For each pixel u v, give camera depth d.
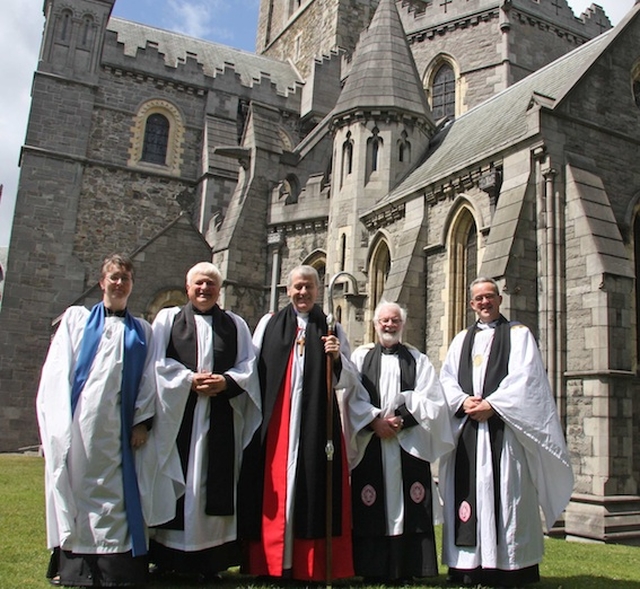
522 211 13.24
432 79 29.28
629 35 15.59
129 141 29.56
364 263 19.91
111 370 5.41
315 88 32.84
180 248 22.70
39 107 27.70
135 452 5.54
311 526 5.59
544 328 12.76
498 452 6.06
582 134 14.03
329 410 5.87
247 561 5.73
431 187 16.91
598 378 11.91
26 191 26.84
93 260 27.89
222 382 5.69
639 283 14.12
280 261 22.95
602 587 6.12
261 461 5.87
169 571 5.86
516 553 5.85
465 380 6.50
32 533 7.57
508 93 20.62
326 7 36.56
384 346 6.63
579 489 12.01
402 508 6.00
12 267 26.03
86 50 28.89
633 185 14.60
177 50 35.00
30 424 24.94
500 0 27.48
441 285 16.20
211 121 30.70
